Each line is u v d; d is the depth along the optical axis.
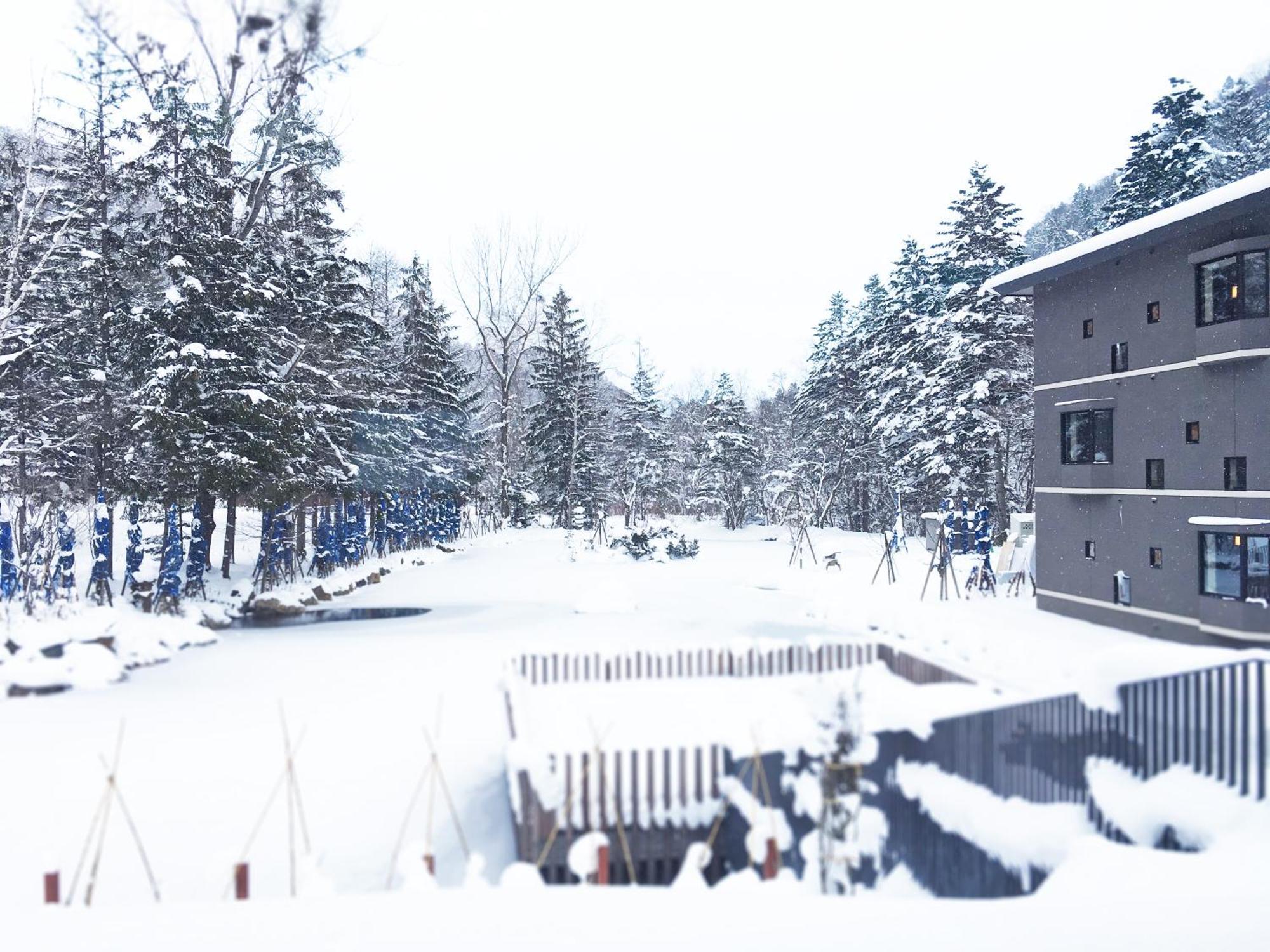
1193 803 8.08
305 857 8.19
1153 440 20.14
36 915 6.28
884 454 51.50
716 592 26.86
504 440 57.69
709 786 9.60
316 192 32.06
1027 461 52.66
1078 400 22.80
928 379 44.19
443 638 18.70
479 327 59.31
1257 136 52.84
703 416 85.94
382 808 9.61
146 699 13.22
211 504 26.33
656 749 9.78
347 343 33.19
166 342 23.34
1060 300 23.86
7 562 19.91
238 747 10.94
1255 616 17.20
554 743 10.14
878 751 9.88
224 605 23.23
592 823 9.17
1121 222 42.69
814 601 22.98
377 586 28.98
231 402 23.62
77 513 31.11
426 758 10.76
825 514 58.09
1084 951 5.75
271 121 26.89
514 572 32.69
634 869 8.95
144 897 8.00
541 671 13.95
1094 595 21.92
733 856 9.38
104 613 16.81
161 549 27.20
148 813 9.23
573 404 56.38
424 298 48.16
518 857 9.02
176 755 10.66
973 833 8.34
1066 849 8.10
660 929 6.04
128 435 25.03
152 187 25.55
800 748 9.57
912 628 17.27
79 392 27.02
